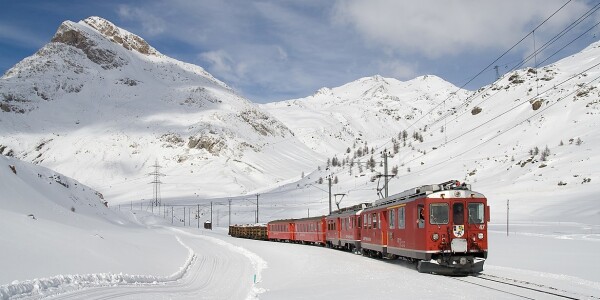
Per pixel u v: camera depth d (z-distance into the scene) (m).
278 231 74.31
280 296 19.67
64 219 45.22
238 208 179.75
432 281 21.36
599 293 17.20
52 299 16.58
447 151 197.75
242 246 59.06
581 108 189.00
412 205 27.27
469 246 25.23
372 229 35.94
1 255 20.66
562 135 173.25
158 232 78.19
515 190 122.12
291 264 35.06
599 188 107.88
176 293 21.70
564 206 99.94
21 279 18.36
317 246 56.75
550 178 125.38
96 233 36.19
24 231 26.28
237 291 24.02
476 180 147.12
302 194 187.25
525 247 38.78
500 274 23.75
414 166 189.12
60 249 25.22
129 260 29.30
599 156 132.38
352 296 18.17
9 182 46.09
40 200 47.06
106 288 19.95
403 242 28.81
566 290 17.98
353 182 178.38
